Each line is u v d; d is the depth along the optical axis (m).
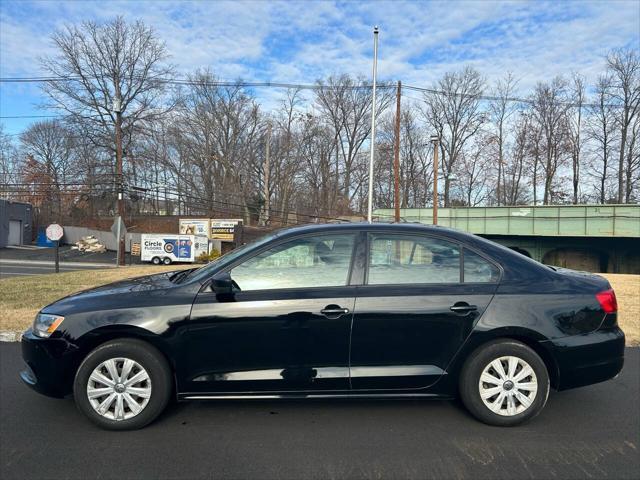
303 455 3.15
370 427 3.60
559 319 3.57
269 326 3.47
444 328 3.53
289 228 4.05
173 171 51.03
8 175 56.28
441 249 3.74
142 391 3.47
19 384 4.52
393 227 3.81
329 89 58.84
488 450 3.23
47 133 58.06
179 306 3.47
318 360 3.52
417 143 59.50
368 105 58.50
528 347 3.58
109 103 45.50
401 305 3.51
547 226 37.75
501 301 3.57
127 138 46.09
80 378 3.44
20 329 6.22
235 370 3.51
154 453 3.16
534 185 57.44
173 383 3.59
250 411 3.88
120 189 33.06
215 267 3.70
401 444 3.32
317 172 58.88
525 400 3.56
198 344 3.46
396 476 2.90
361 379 3.53
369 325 3.50
